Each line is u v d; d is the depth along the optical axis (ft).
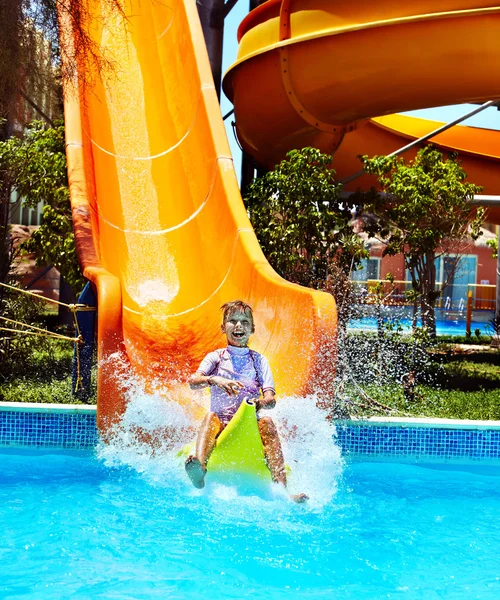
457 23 22.34
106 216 21.71
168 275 21.27
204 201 21.84
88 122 24.36
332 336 14.65
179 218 22.76
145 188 23.72
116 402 14.83
